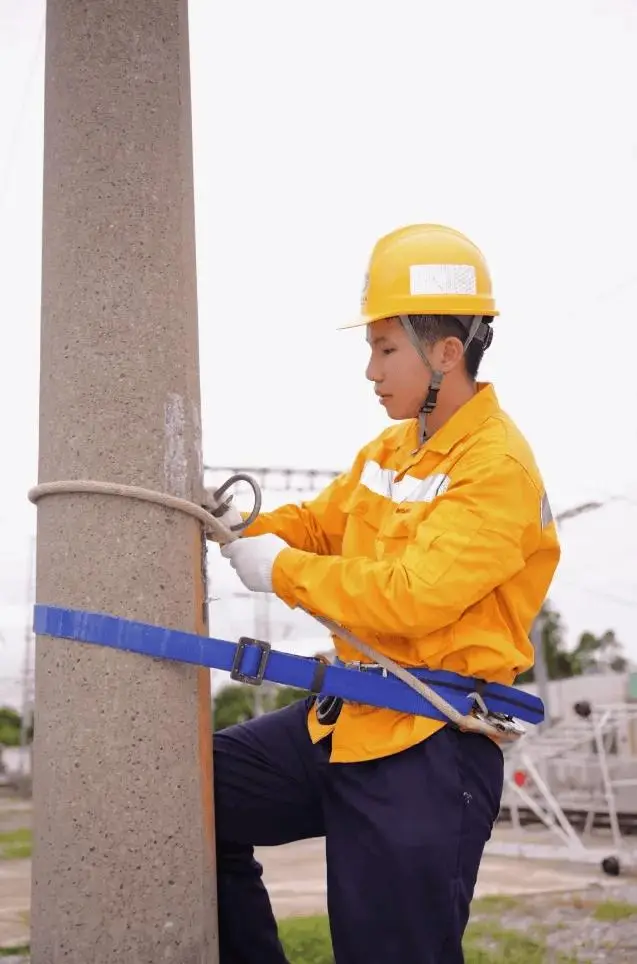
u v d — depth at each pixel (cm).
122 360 244
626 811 1127
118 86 253
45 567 244
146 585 239
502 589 268
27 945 548
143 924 230
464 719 255
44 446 247
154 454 243
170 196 254
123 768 233
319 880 836
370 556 282
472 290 275
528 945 566
